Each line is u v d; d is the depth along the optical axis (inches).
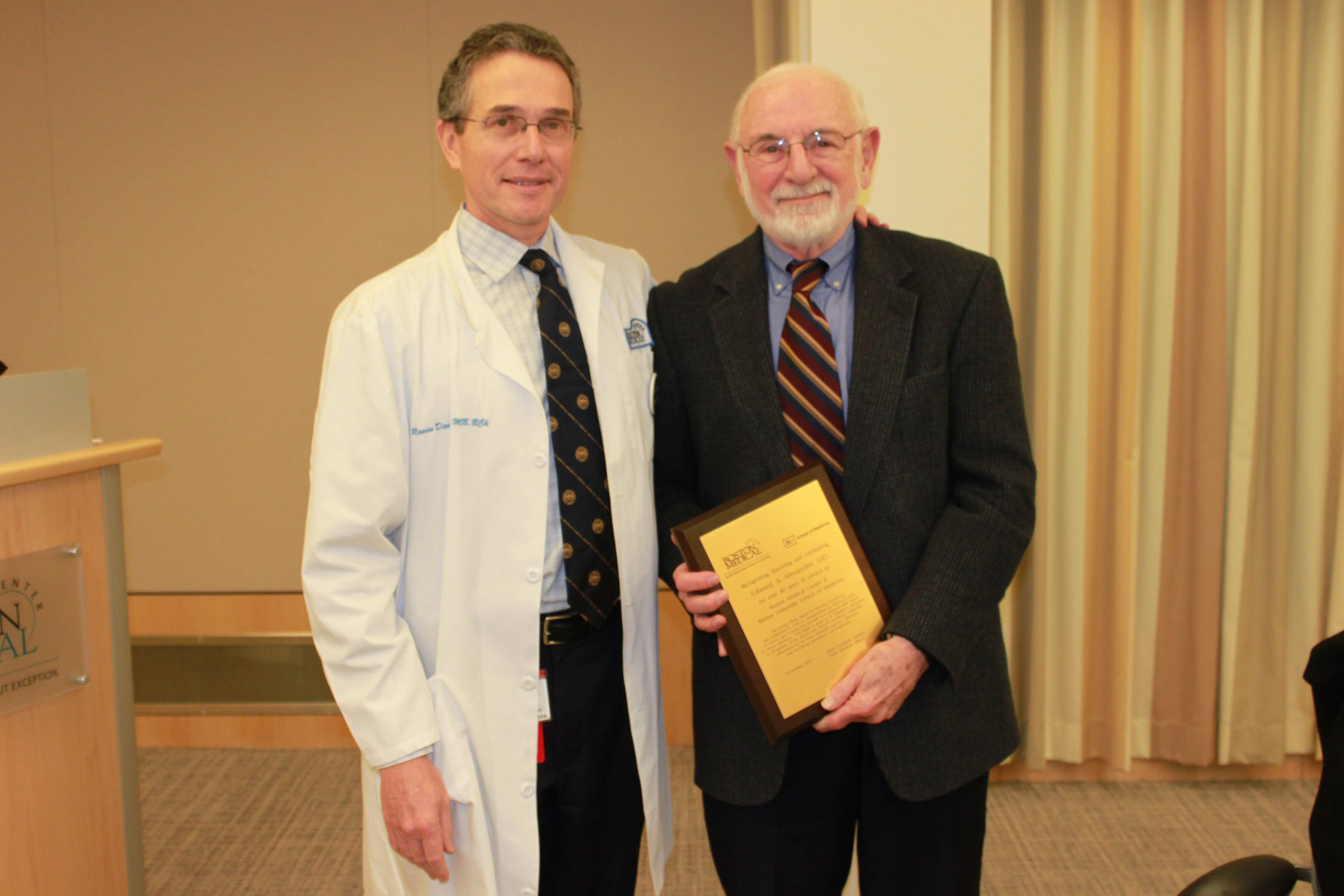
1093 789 104.1
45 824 59.4
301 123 111.7
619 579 53.0
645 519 54.4
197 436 117.0
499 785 49.9
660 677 57.2
